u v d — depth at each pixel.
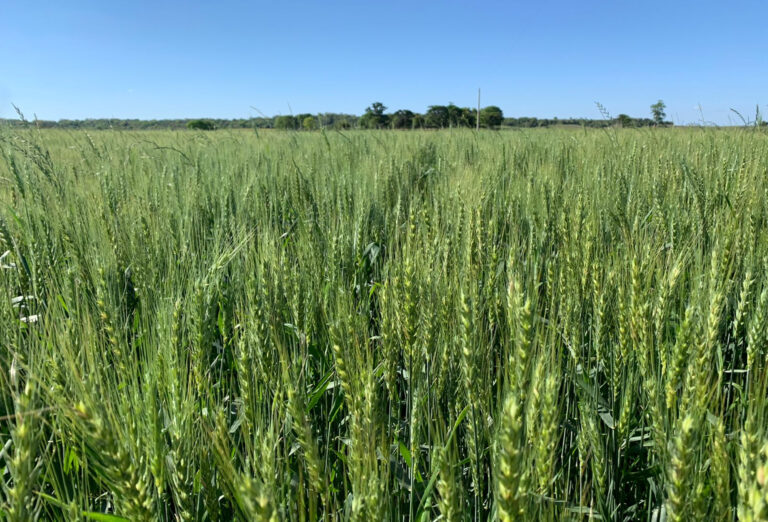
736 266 3.97
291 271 3.73
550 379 2.02
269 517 1.46
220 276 3.82
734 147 8.52
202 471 2.34
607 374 3.31
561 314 3.61
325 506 2.03
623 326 2.93
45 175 7.33
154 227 4.91
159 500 2.11
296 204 6.89
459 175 6.72
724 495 1.95
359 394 2.42
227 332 3.82
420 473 2.71
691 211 5.39
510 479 1.57
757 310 2.88
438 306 3.04
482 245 4.36
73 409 1.67
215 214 6.48
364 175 8.05
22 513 1.55
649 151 9.36
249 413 2.50
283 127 17.52
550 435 2.02
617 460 2.83
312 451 2.04
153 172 9.04
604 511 2.56
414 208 5.13
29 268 4.40
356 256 5.00
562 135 16.12
